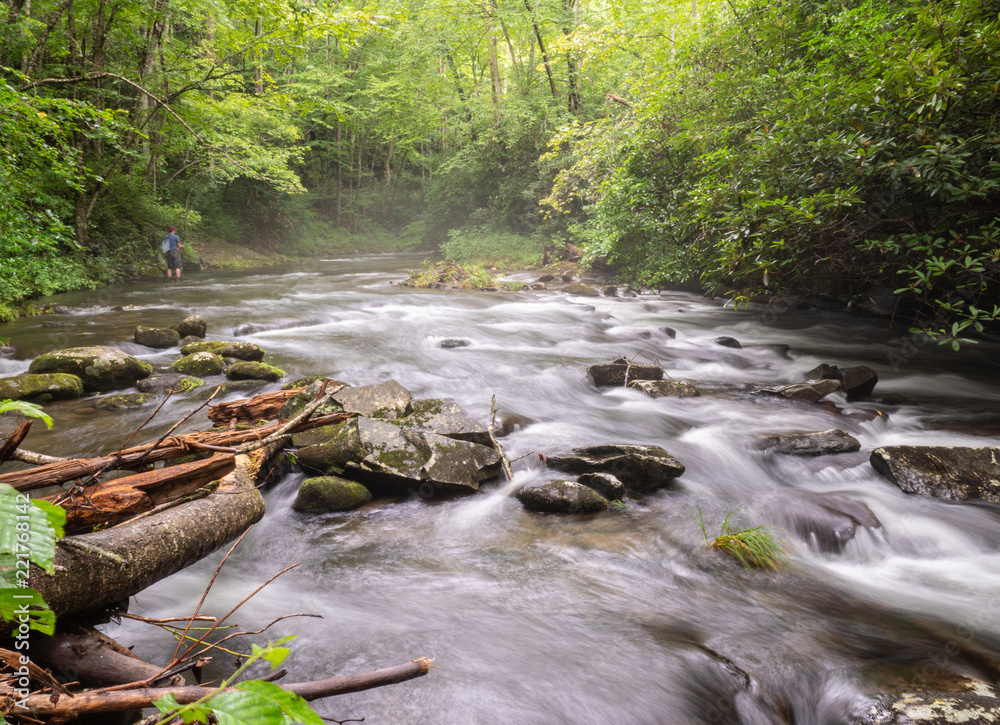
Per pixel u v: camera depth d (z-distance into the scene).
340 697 2.70
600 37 18.67
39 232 10.65
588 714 2.67
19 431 2.07
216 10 15.78
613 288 17.12
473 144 29.66
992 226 6.68
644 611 3.46
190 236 25.81
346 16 13.51
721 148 9.90
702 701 2.78
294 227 34.75
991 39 6.18
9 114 9.13
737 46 12.09
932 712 2.60
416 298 15.66
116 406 6.47
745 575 3.89
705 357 9.99
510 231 28.64
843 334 12.12
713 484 5.38
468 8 26.50
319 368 8.30
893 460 5.24
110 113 10.48
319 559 4.01
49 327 10.75
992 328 11.94
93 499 2.90
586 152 16.33
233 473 3.65
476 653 3.03
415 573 3.84
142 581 2.68
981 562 4.16
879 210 8.05
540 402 7.46
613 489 4.97
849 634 3.26
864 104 7.23
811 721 2.73
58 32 15.53
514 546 4.22
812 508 4.64
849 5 9.97
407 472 4.98
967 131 6.97
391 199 44.75
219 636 3.05
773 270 8.80
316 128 38.56
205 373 7.75
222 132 21.28
